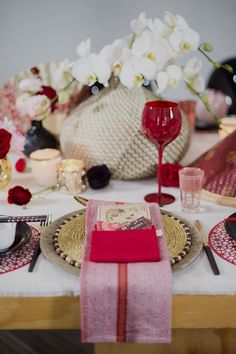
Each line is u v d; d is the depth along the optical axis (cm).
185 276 87
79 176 126
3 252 91
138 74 117
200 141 168
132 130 128
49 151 137
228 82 226
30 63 317
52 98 140
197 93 134
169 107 109
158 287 81
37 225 108
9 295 85
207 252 93
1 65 317
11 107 167
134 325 83
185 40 120
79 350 170
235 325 87
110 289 81
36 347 172
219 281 85
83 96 162
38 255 94
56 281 86
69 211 116
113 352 97
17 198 114
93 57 121
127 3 305
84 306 82
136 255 87
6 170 128
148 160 130
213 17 312
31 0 302
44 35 311
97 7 306
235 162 122
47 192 128
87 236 95
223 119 158
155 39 116
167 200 120
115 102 134
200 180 111
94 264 85
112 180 137
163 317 83
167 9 308
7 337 178
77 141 134
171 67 119
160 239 94
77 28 310
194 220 109
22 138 141
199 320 87
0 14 304
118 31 312
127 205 107
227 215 112
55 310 87
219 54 322
